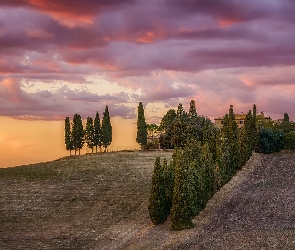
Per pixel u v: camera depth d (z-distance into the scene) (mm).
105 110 176375
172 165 78500
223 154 96000
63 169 127125
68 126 173000
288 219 68750
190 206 70625
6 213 89250
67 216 86500
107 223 80625
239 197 85812
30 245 70750
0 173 123875
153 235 68750
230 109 116188
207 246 58125
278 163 115312
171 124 154875
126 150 163625
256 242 56875
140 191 101000
